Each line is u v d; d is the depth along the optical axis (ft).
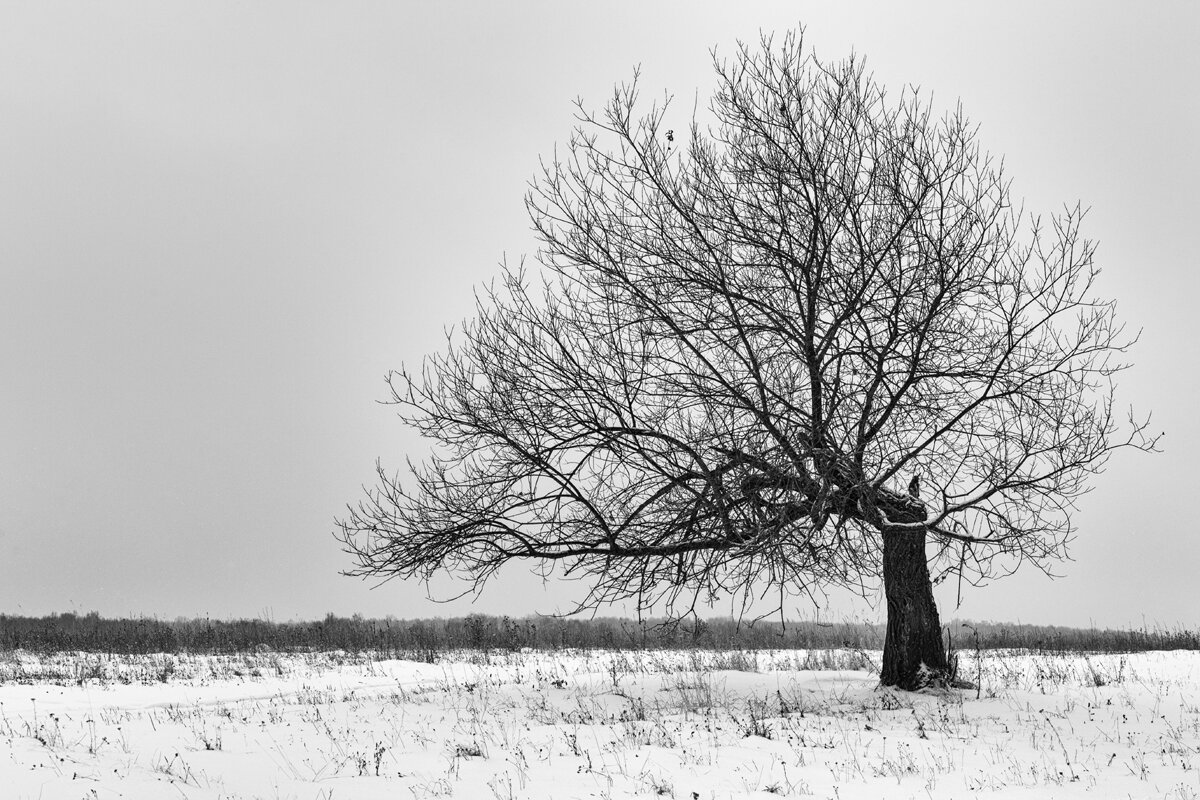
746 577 40.47
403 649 83.51
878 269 43.86
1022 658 74.54
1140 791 30.63
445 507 47.26
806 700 49.49
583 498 45.39
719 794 30.40
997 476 42.37
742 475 41.86
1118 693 51.39
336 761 34.17
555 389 45.93
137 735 37.58
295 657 78.02
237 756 34.55
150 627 96.99
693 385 42.91
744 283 46.06
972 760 35.55
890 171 44.86
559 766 33.96
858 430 42.65
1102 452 42.32
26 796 27.58
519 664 70.64
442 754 35.68
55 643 84.94
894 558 50.44
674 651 79.61
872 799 29.71
